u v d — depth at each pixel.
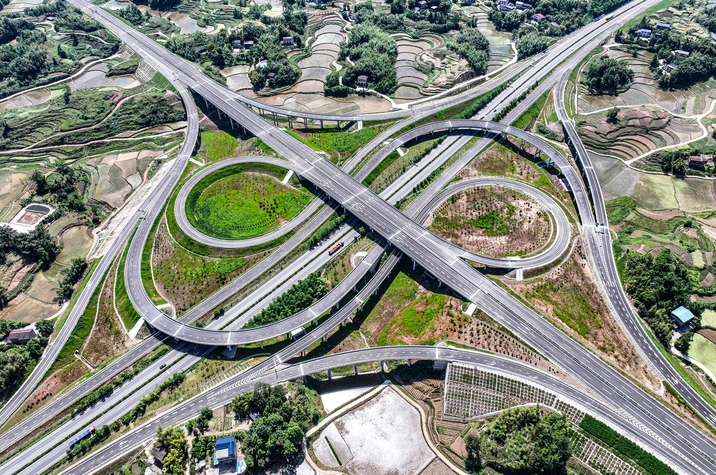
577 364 156.50
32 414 152.88
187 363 165.12
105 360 167.38
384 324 175.38
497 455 137.12
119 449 141.88
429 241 194.25
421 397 156.50
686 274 177.75
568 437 138.62
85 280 192.38
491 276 184.50
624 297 177.50
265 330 168.00
